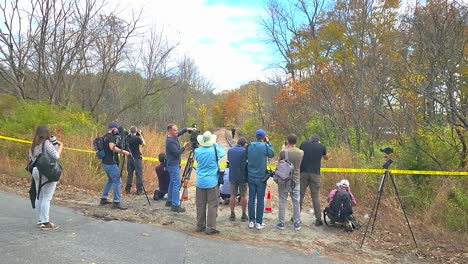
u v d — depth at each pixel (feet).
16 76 58.44
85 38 63.31
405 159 31.73
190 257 18.16
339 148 42.73
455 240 23.20
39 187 20.59
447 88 28.84
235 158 25.35
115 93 77.36
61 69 61.21
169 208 28.12
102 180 35.42
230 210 28.66
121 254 17.76
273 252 20.12
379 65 41.42
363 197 31.68
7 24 56.29
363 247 22.13
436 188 28.30
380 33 48.01
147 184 36.96
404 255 21.11
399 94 34.42
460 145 30.81
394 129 36.19
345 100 47.78
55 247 17.93
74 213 24.86
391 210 27.78
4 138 39.27
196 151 23.12
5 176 35.50
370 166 35.37
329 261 19.47
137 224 23.25
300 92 66.13
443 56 28.43
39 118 44.16
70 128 44.65
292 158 24.93
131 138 32.50
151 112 88.22
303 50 75.20
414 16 31.81
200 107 182.29
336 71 50.52
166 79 89.51
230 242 21.30
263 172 24.32
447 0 28.78
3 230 19.92
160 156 30.68
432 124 30.89
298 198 25.04
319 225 25.75
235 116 277.03
